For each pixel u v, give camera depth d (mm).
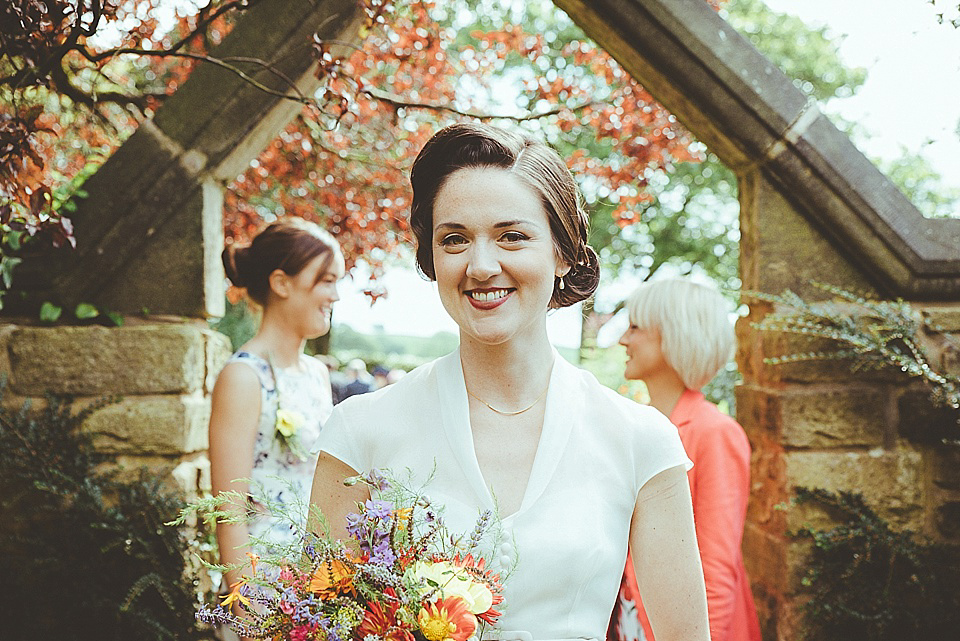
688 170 11227
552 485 1275
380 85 4176
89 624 2322
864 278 2535
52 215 2102
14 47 1943
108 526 2252
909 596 2410
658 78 2518
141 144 2459
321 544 1134
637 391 5125
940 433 2471
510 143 1290
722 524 2064
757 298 2568
